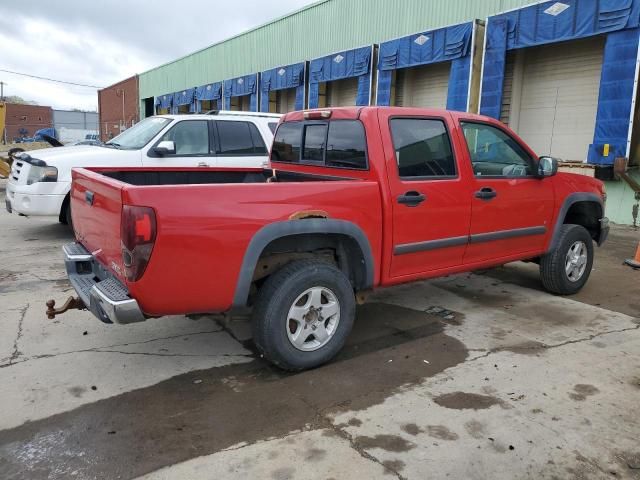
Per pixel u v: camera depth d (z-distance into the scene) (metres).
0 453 2.77
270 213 3.41
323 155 4.57
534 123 12.57
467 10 13.35
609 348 4.26
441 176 4.38
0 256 6.98
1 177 13.65
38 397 3.34
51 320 4.66
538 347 4.26
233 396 3.41
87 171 4.04
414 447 2.86
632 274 6.72
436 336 4.49
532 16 11.34
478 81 12.89
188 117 7.88
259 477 2.61
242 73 25.31
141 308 3.17
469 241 4.61
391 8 15.80
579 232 5.61
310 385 3.57
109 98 48.66
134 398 3.36
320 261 3.72
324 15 18.84
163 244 3.06
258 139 8.25
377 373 3.77
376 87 16.39
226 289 3.33
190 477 2.60
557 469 2.69
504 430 3.03
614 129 10.02
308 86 19.84
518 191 4.95
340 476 2.62
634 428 3.08
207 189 3.20
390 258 4.10
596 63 11.15
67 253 3.97
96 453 2.78
